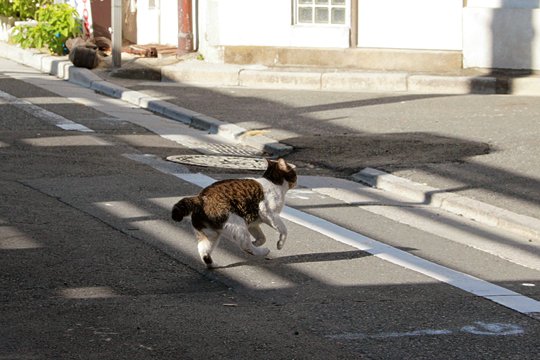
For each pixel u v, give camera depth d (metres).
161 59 23.62
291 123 17.88
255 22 23.11
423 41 22.34
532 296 9.37
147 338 7.86
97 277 9.44
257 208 9.68
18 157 14.64
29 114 18.23
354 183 14.30
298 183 14.06
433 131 17.00
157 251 10.34
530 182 13.82
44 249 10.24
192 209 9.48
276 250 10.59
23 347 7.58
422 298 9.14
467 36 22.00
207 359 7.45
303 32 22.83
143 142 16.48
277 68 22.62
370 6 22.52
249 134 17.02
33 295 8.84
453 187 13.57
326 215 12.34
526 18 21.56
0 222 11.16
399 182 13.84
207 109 19.03
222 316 8.45
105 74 22.56
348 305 8.85
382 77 21.48
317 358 7.53
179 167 14.62
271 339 7.92
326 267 10.05
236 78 22.09
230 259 10.18
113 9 22.61
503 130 16.94
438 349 7.82
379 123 17.77
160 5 25.38
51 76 23.30
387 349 7.78
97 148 15.70
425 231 11.84
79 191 12.76
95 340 7.77
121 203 12.26
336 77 21.64
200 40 24.14
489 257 10.82
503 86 21.00
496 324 8.48
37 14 26.53
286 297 9.05
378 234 11.54
